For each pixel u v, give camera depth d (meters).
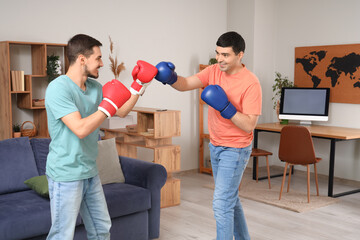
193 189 4.73
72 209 2.01
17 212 2.49
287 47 5.67
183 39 5.41
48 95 1.92
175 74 2.47
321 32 5.29
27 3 4.04
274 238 3.25
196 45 5.56
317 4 5.30
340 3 5.07
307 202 4.17
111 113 1.93
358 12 4.90
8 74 3.61
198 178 5.31
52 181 2.03
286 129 4.19
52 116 1.95
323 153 5.35
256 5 5.53
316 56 5.29
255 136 5.13
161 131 3.88
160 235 3.27
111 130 4.28
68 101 1.91
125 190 3.01
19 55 4.00
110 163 3.28
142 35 4.98
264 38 5.69
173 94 5.36
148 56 5.05
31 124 4.11
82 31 4.45
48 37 4.20
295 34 5.57
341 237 3.29
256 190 4.65
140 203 3.01
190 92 5.55
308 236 3.30
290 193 4.53
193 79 2.60
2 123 3.76
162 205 3.98
